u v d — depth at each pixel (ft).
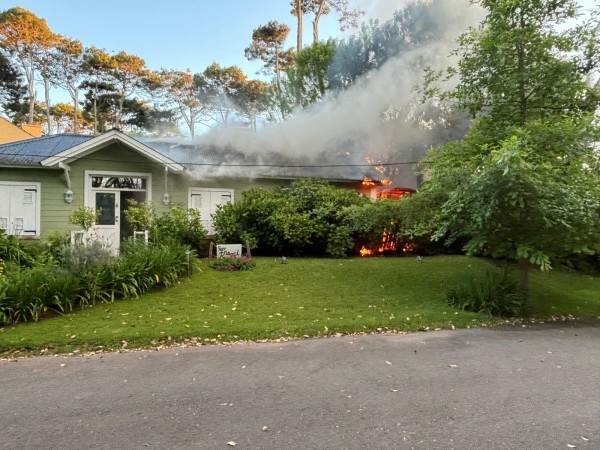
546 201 23.13
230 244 39.04
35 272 23.56
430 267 37.52
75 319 21.18
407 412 11.93
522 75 27.04
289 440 10.30
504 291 26.13
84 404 12.23
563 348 18.78
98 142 38.73
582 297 32.01
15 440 10.16
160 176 44.04
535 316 25.46
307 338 19.71
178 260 30.60
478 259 42.19
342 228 41.42
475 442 10.29
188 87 128.47
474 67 28.78
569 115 27.81
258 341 19.07
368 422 11.28
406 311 24.63
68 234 36.11
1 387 13.47
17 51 126.93
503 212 24.66
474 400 12.82
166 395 12.92
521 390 13.67
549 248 24.99
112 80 139.74
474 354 17.62
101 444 10.02
